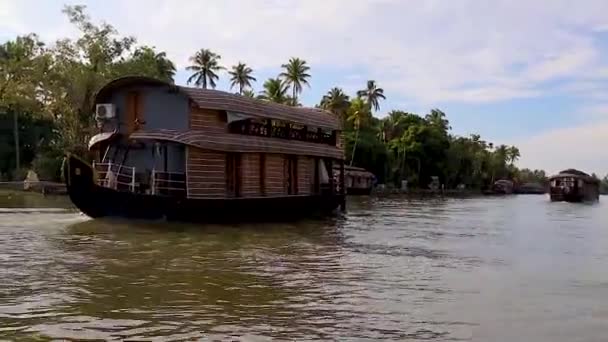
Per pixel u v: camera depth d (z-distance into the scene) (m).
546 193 131.62
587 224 28.97
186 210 20.73
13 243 15.28
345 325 8.16
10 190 42.28
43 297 9.34
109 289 10.05
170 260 13.19
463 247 17.52
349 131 80.50
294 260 13.83
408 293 10.39
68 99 46.16
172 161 22.28
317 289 10.52
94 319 8.13
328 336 7.61
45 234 17.20
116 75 46.19
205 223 21.59
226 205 22.02
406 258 14.73
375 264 13.59
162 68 59.88
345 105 80.19
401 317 8.66
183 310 8.75
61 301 9.10
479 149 122.75
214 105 22.12
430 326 8.23
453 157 100.94
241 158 23.66
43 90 46.69
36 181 42.12
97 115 22.61
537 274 12.77
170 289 10.18
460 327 8.21
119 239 16.45
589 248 17.95
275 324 8.12
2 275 11.03
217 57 70.25
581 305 9.71
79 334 7.42
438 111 107.88
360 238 19.19
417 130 92.56
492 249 17.19
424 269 13.05
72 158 19.86
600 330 8.22
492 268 13.49
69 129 47.41
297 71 73.62
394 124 95.75
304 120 27.53
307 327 8.01
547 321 8.65
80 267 12.03
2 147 56.12
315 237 18.98
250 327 7.93
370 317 8.62
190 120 21.78
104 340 7.19
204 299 9.50
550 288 11.16
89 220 20.95
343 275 11.98
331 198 29.98
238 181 23.53
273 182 25.70
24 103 46.22
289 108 27.16
